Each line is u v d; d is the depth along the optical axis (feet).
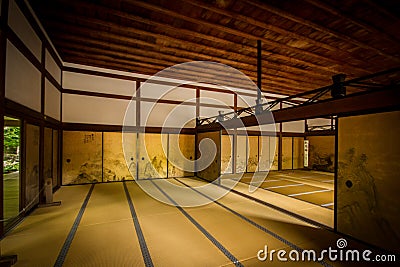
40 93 13.64
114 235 9.47
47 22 13.46
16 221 10.62
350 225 9.44
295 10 11.91
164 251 8.16
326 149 31.48
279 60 19.35
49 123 15.98
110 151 21.77
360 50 16.85
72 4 11.68
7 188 18.26
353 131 9.43
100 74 21.58
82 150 20.57
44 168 15.06
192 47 17.10
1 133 8.54
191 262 7.48
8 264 6.98
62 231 9.82
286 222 11.19
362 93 8.88
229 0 11.23
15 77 9.99
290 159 33.76
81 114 20.67
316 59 18.78
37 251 8.05
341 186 9.86
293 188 19.54
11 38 9.52
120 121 22.34
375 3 10.98
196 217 11.80
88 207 13.35
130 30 14.16
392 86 7.81
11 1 9.53
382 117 8.42
